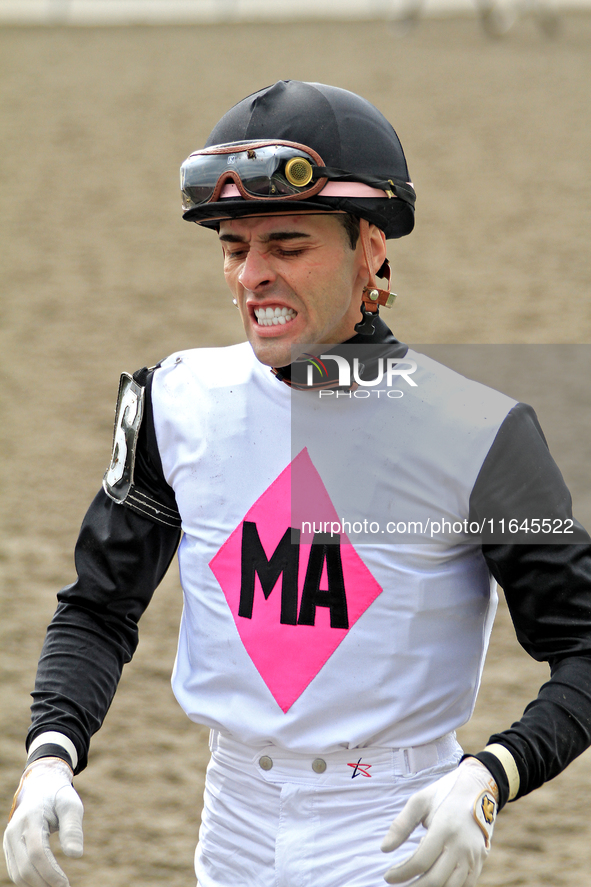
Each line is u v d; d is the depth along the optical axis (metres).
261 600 5.52
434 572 5.39
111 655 5.99
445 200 46.31
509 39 97.25
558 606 5.21
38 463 22.86
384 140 5.52
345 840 5.36
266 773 5.54
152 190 49.03
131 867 10.98
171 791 12.46
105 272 38.09
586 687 5.05
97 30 107.75
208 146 5.59
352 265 5.45
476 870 4.70
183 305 34.34
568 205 45.12
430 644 5.38
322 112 5.32
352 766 5.40
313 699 5.37
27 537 19.33
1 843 11.23
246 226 5.31
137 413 6.02
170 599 17.55
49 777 5.33
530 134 57.62
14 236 42.44
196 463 5.77
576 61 82.31
